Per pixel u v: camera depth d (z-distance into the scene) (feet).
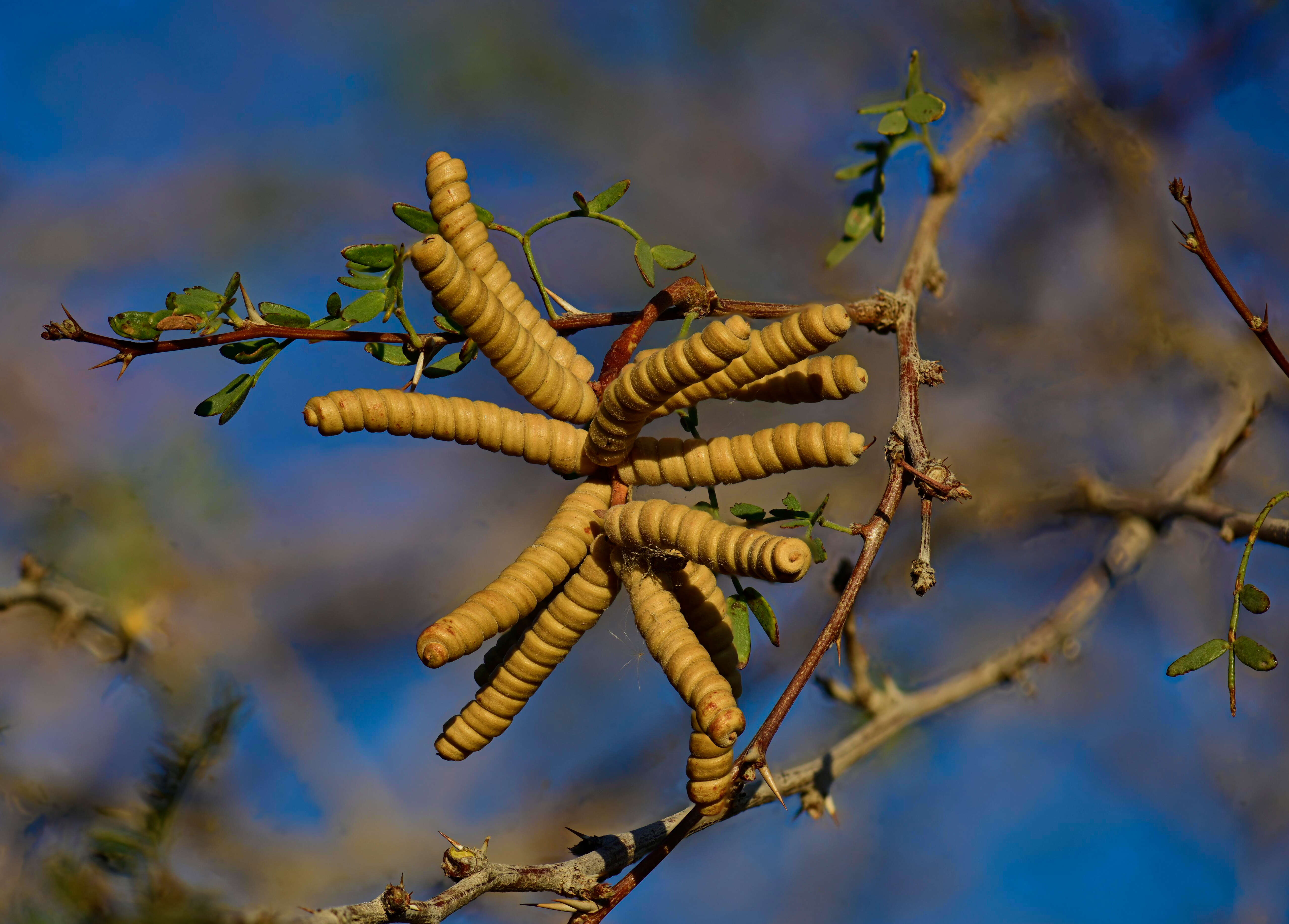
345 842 2.88
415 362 2.53
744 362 2.41
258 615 3.04
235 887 2.75
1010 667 3.10
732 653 2.43
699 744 2.36
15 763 2.65
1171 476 3.27
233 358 2.52
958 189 2.85
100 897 2.29
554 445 2.43
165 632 2.86
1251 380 3.26
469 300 2.39
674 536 2.37
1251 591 2.48
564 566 2.41
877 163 2.79
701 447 2.43
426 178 2.46
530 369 2.42
